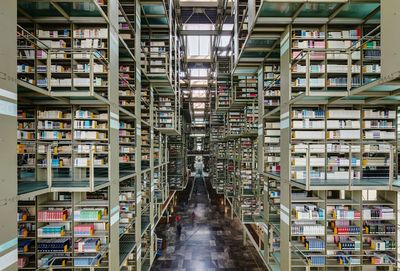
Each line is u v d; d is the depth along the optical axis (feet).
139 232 26.32
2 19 10.08
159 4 26.43
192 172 131.54
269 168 29.09
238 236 45.52
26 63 20.30
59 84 18.79
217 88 46.65
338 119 22.11
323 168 21.77
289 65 21.34
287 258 21.17
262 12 19.92
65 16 18.39
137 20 25.71
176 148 61.41
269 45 25.75
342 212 21.04
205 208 65.98
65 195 20.53
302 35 21.77
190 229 49.37
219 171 65.92
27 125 20.16
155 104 39.42
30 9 17.49
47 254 18.76
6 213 10.23
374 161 21.49
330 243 21.84
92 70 15.62
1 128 10.01
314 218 20.97
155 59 30.86
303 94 18.28
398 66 12.07
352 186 17.63
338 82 21.07
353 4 18.39
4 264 10.09
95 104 19.54
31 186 15.10
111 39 19.08
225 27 46.70
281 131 23.40
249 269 33.22
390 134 21.66
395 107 21.70
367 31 21.86
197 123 115.03
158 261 35.50
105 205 19.45
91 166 15.65
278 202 28.07
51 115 19.81
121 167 28.53
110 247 18.52
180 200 74.90
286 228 21.67
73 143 19.54
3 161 10.11
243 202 39.01
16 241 10.75
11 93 10.61
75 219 18.94
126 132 26.99
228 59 46.70
